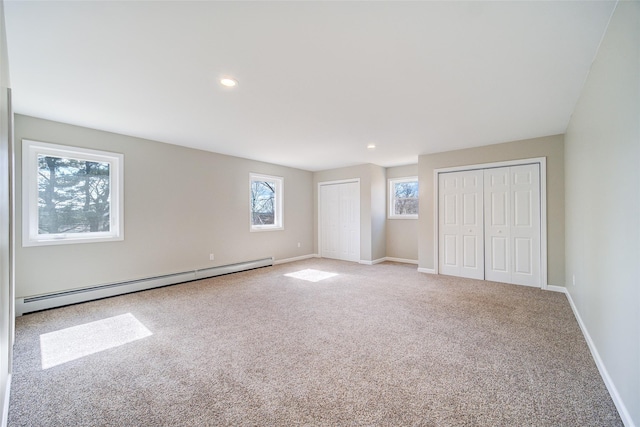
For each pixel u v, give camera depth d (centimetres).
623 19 152
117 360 222
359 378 197
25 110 313
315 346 244
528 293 399
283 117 339
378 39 191
